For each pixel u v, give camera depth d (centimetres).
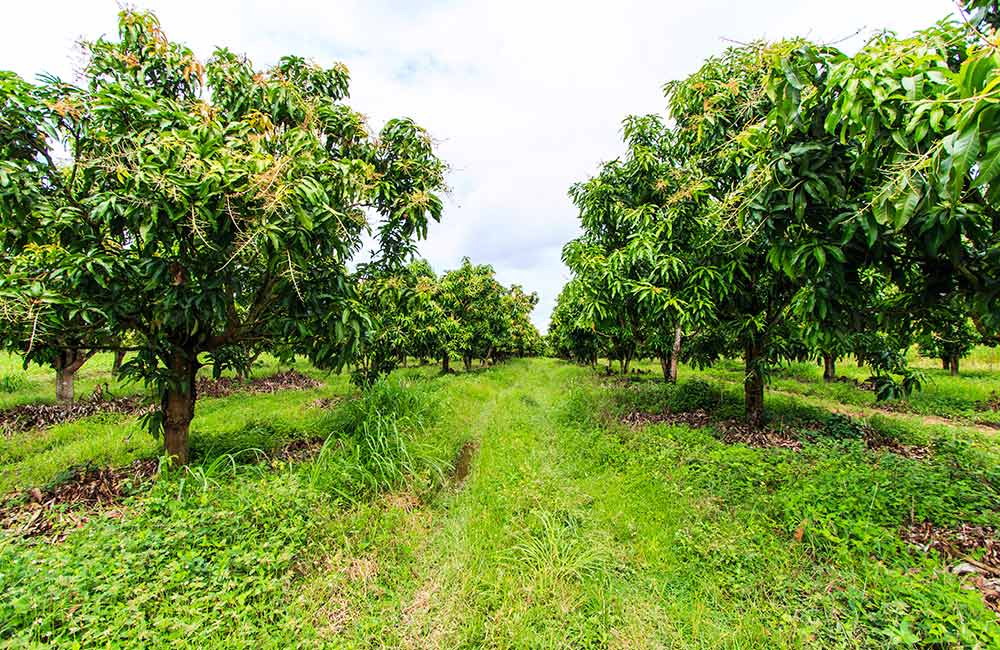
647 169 559
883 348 439
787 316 461
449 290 1363
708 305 435
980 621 176
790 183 275
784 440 454
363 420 468
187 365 356
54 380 920
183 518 257
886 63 188
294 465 369
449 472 420
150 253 269
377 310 524
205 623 189
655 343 761
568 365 1761
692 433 478
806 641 187
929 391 768
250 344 441
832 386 876
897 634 177
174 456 330
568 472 400
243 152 284
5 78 249
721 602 218
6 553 213
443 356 1273
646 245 471
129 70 328
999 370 1168
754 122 417
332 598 223
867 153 228
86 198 282
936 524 264
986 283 251
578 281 586
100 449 413
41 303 238
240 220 251
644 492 337
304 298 319
